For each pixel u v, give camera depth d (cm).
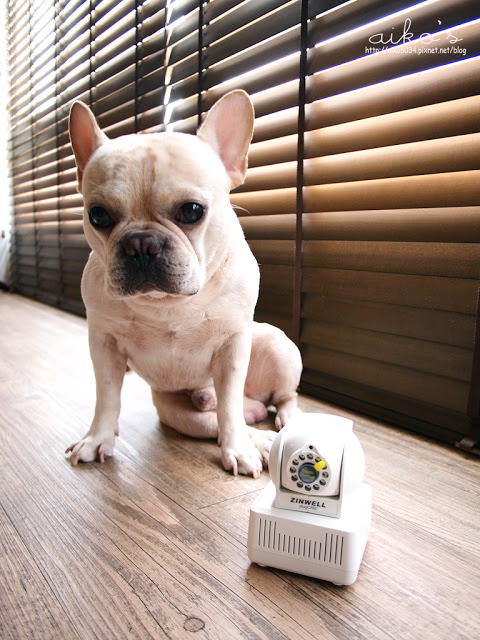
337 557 70
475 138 113
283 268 167
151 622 64
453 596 70
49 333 246
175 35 201
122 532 84
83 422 134
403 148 127
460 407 121
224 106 102
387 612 66
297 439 76
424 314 126
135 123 229
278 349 131
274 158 160
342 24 137
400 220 130
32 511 90
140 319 106
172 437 127
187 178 88
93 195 89
